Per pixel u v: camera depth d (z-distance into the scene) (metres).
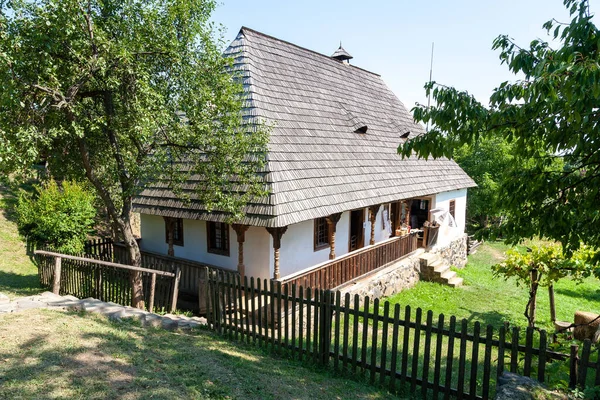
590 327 9.80
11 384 4.27
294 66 15.74
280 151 10.97
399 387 5.86
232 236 11.49
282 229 9.85
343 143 14.02
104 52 7.59
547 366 6.09
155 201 11.89
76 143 9.40
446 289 14.75
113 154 9.46
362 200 12.26
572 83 3.51
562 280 18.34
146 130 7.77
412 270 15.16
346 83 18.64
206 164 9.58
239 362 5.99
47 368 4.70
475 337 5.21
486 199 27.47
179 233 12.97
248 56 13.34
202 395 4.68
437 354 5.42
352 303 11.33
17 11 6.79
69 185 15.12
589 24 3.79
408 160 17.06
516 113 4.80
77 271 10.30
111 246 14.15
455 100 5.07
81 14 7.32
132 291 9.20
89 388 4.39
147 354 5.57
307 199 10.45
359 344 8.39
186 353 5.90
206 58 8.98
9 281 11.45
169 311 9.11
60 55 7.66
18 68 6.87
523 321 11.73
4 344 5.21
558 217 5.07
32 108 7.45
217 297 7.75
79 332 5.91
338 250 13.69
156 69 8.82
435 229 17.39
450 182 18.92
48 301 7.48
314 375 6.11
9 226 16.16
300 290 6.63
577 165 5.22
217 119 9.38
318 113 14.40
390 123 19.14
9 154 6.62
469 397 5.26
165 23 8.47
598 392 4.29
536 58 4.72
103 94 8.60
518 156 5.89
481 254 23.83
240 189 10.12
